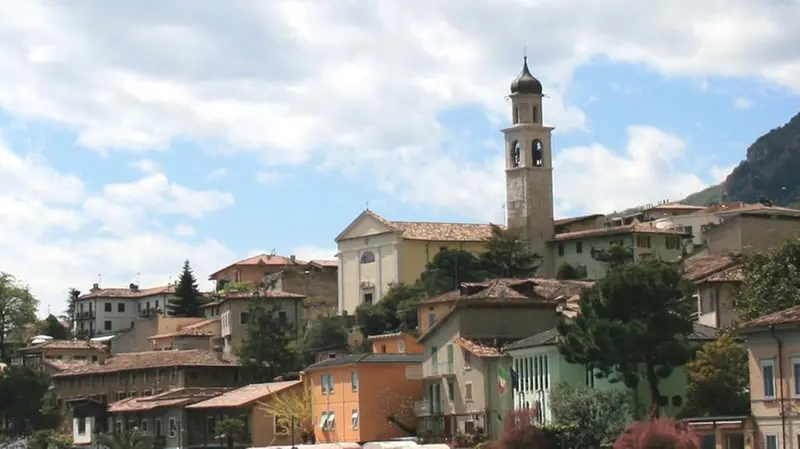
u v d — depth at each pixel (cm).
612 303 9925
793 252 11069
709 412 9700
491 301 12056
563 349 10175
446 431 12069
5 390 16738
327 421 13325
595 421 10031
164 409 14938
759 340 8762
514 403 11300
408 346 15488
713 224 18725
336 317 19200
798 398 8462
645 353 9638
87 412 15950
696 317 12344
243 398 14225
